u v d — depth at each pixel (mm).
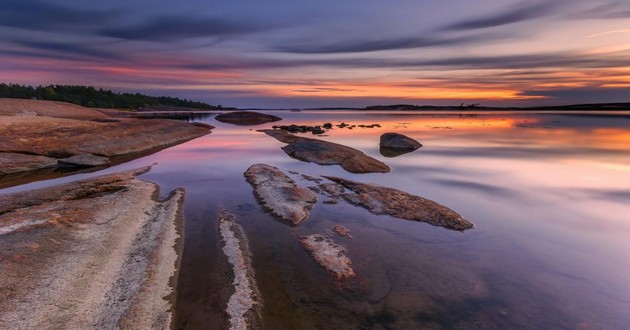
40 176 25156
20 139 30938
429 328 8758
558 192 20828
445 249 13227
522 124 83562
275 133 55812
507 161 31016
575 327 8836
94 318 8812
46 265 10656
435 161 31375
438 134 57312
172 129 51781
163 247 12891
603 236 14422
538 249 13227
